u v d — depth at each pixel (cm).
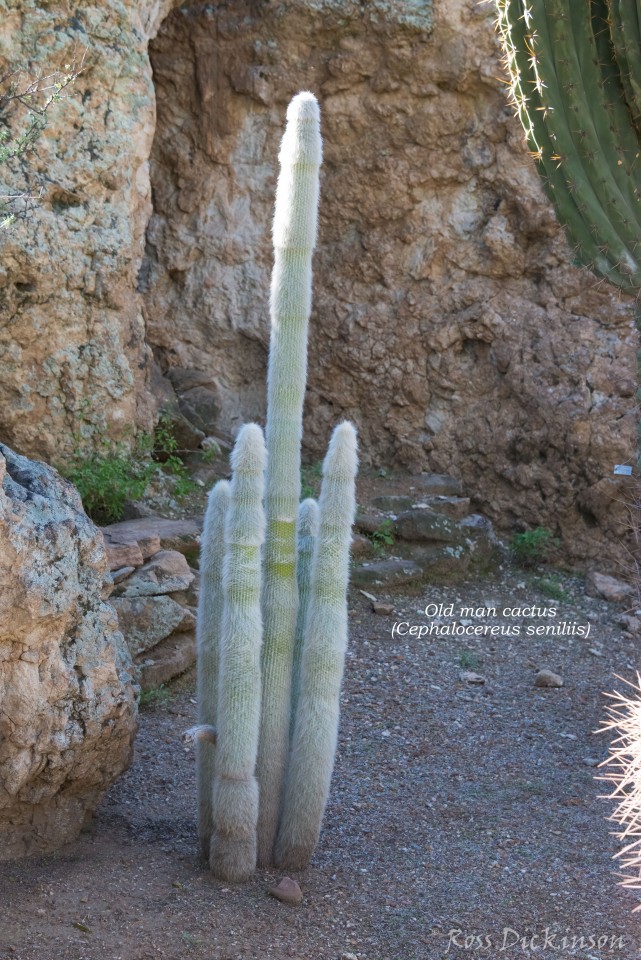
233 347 917
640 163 426
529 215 836
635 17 402
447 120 845
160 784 455
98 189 699
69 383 695
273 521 363
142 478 718
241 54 859
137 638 561
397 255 882
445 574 779
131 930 319
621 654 690
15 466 375
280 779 370
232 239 900
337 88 853
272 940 323
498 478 863
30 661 342
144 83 721
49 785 356
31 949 302
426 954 323
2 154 543
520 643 695
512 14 430
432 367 880
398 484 869
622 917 351
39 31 653
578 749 531
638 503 777
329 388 910
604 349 821
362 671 623
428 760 508
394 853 399
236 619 344
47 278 665
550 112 427
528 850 405
